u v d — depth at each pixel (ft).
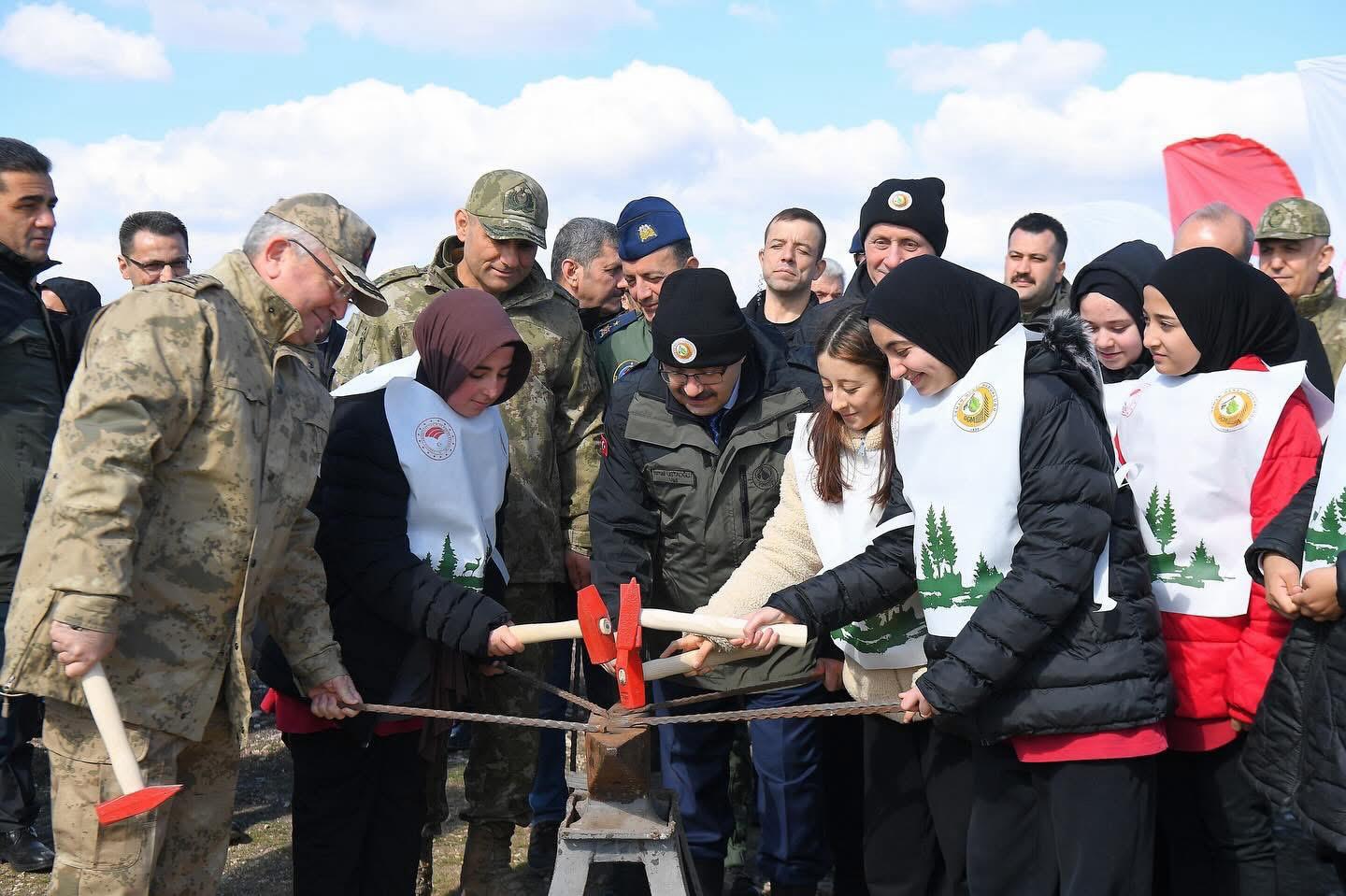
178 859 9.24
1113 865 8.70
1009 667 8.61
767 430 11.27
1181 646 10.02
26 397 13.82
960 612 9.11
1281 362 10.37
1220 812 10.20
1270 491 9.75
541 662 12.43
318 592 9.87
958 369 9.11
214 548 8.67
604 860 8.88
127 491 8.04
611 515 11.72
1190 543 9.99
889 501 10.18
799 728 11.26
